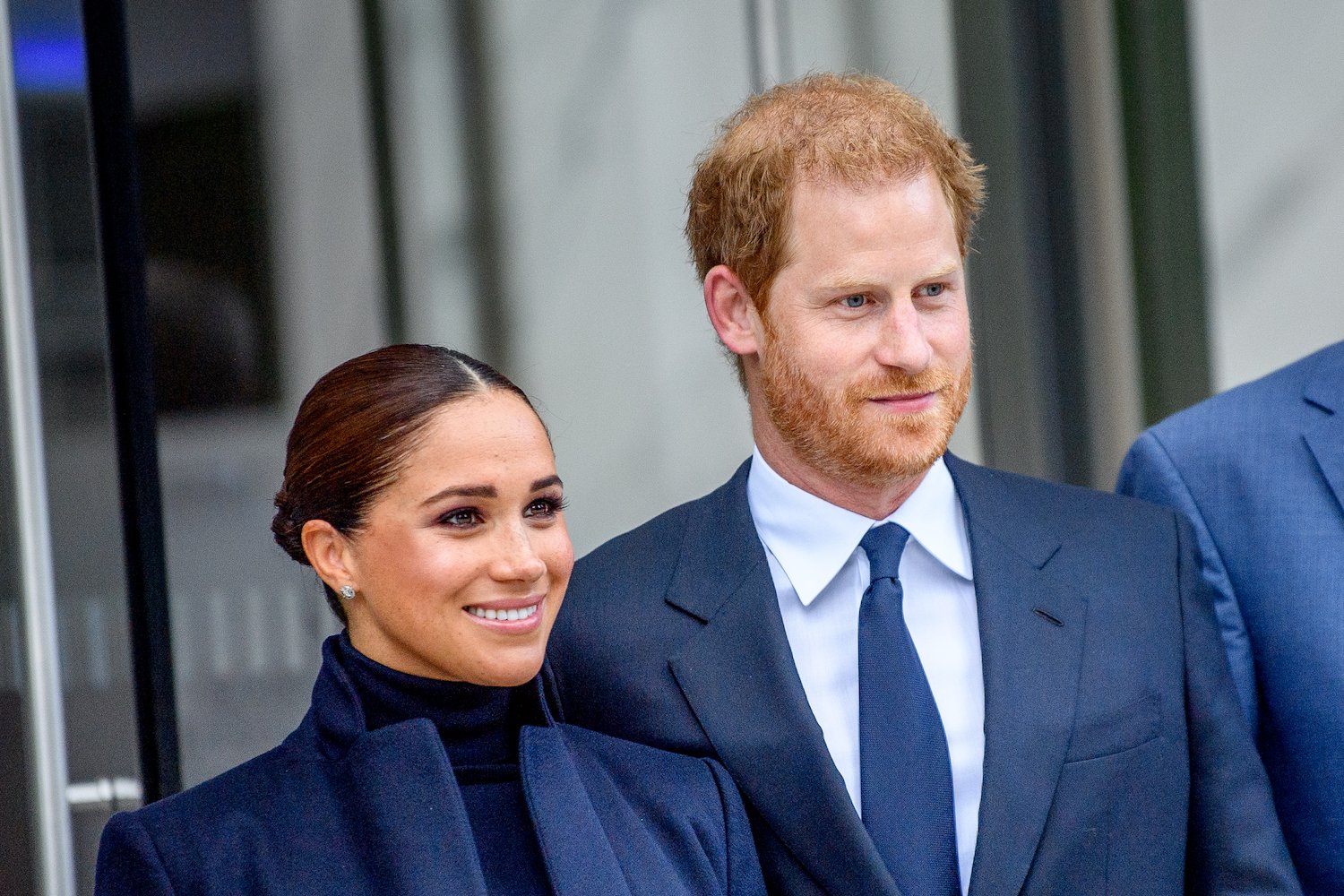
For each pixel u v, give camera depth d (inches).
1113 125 483.8
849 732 245.8
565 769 231.6
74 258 339.0
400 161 404.2
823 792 235.6
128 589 343.3
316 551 226.5
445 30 408.5
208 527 373.7
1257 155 494.0
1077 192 484.7
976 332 479.8
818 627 250.5
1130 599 252.8
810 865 236.4
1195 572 261.9
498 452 220.8
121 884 215.6
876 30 451.5
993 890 230.5
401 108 404.5
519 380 420.5
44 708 319.3
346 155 397.4
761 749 241.0
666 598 254.8
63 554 335.6
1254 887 245.9
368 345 400.8
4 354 322.0
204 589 372.2
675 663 248.5
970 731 243.8
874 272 231.3
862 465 237.9
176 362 373.1
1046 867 235.6
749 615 248.5
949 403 238.4
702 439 434.6
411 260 405.1
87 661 336.8
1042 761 237.8
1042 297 485.1
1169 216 490.6
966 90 470.3
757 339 247.6
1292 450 276.5
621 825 231.0
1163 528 262.2
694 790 237.8
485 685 228.5
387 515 220.4
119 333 346.9
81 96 339.0
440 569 218.8
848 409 235.3
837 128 236.4
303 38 390.9
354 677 231.1
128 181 348.2
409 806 220.5
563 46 419.2
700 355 432.8
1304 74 493.7
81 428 338.0
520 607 223.3
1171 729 247.8
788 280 238.2
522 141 417.4
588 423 425.7
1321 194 495.8
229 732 372.8
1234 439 281.3
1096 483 490.6
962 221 247.9
